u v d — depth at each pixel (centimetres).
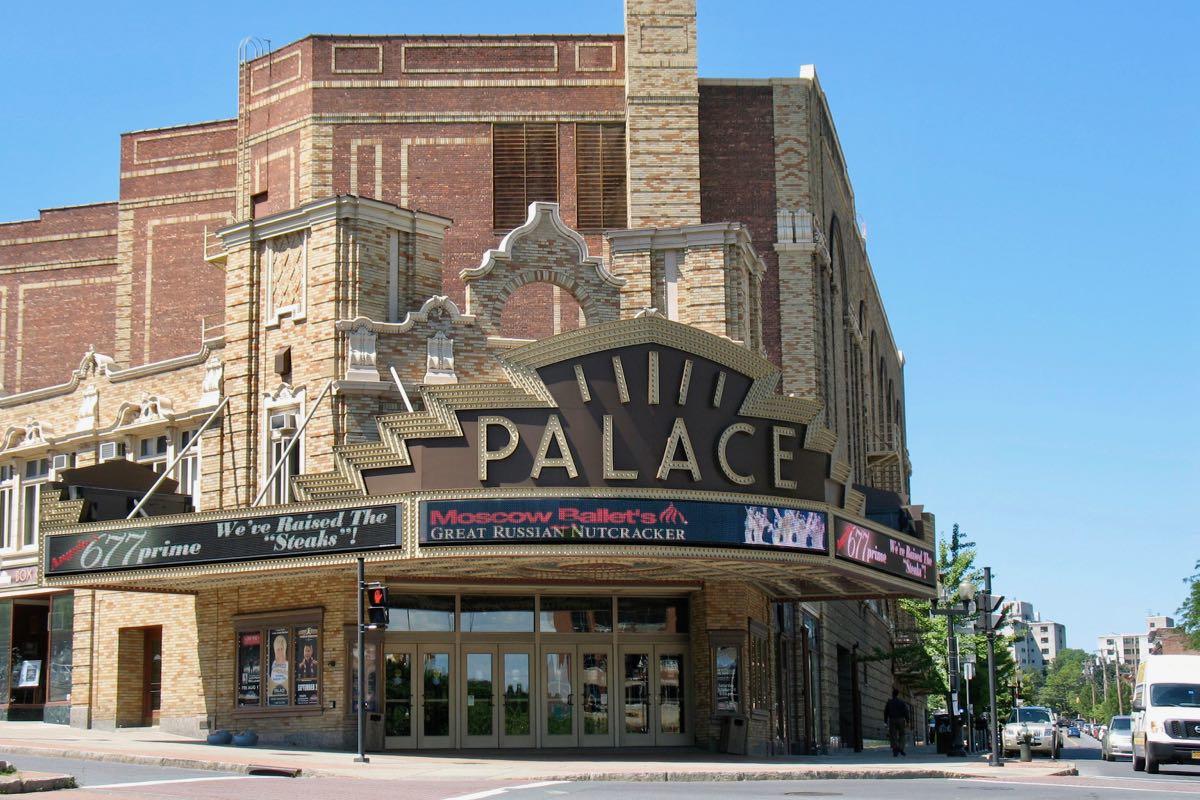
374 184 5075
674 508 3077
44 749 2978
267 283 3684
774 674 4191
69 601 4206
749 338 4047
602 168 5134
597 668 3688
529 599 3653
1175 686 3941
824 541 3303
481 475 3109
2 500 4431
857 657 6081
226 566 3200
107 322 5759
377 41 5172
